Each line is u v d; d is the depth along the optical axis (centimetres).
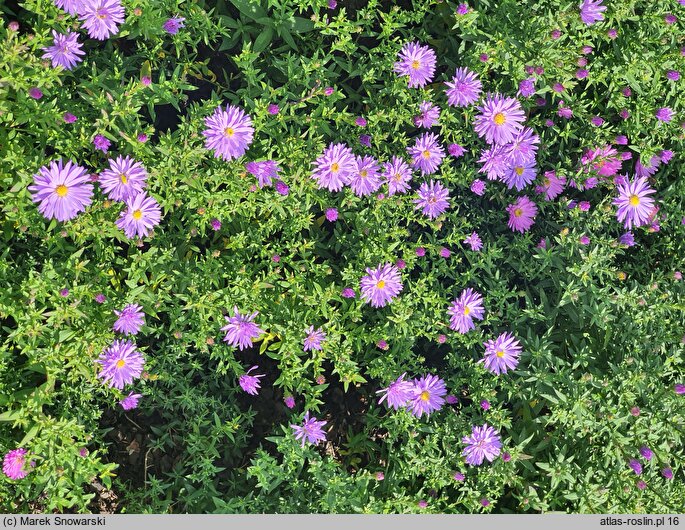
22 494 50
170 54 52
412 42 54
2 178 46
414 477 52
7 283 47
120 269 52
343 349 52
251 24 53
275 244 52
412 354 54
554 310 54
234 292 51
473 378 54
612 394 53
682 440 53
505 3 53
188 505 52
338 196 54
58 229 48
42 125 47
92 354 48
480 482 53
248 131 48
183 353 51
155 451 54
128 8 48
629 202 54
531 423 54
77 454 47
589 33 54
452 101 53
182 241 52
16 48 44
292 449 50
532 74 54
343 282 54
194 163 49
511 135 53
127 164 47
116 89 48
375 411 54
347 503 51
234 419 52
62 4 45
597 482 53
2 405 47
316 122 52
